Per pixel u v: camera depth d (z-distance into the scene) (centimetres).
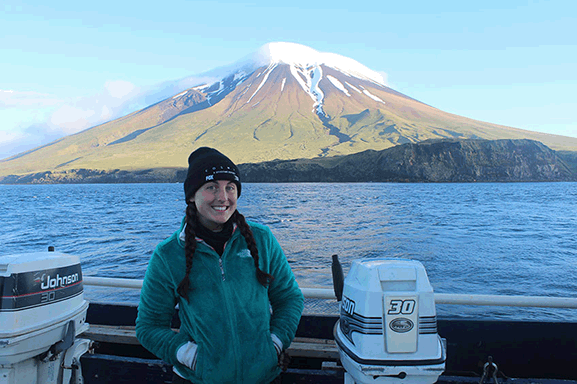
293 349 239
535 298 240
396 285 152
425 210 4831
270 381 186
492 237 2470
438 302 247
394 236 2497
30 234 2747
